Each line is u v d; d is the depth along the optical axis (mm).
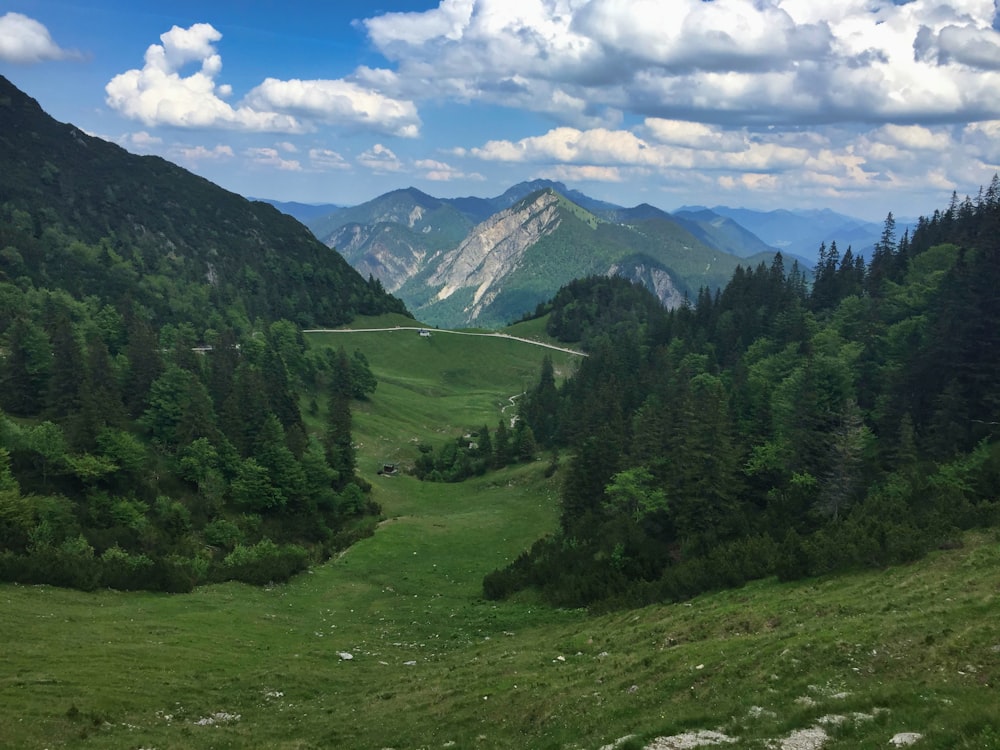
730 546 58062
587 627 50344
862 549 47281
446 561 82375
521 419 166875
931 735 19188
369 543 88688
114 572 62031
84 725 29609
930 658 25969
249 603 63531
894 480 67500
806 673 27234
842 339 124688
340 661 46594
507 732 28797
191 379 113125
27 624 45844
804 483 72750
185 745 28844
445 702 33906
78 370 103000
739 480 74688
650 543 67688
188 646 46000
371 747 29406
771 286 193875
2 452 74500
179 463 97188
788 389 98188
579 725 27250
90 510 78062
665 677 30734
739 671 28938
